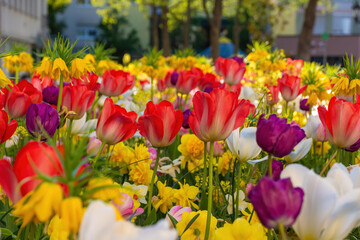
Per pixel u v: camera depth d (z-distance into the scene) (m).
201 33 65.25
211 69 9.02
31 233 1.26
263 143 1.60
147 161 2.64
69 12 62.84
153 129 1.92
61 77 2.57
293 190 1.06
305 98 5.34
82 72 2.58
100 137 1.91
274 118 1.66
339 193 1.16
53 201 0.93
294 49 47.34
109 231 0.81
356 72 3.03
